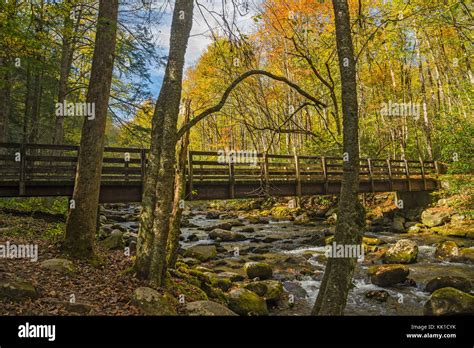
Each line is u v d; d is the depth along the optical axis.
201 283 7.31
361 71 22.72
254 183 13.61
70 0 9.64
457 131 15.35
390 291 8.81
